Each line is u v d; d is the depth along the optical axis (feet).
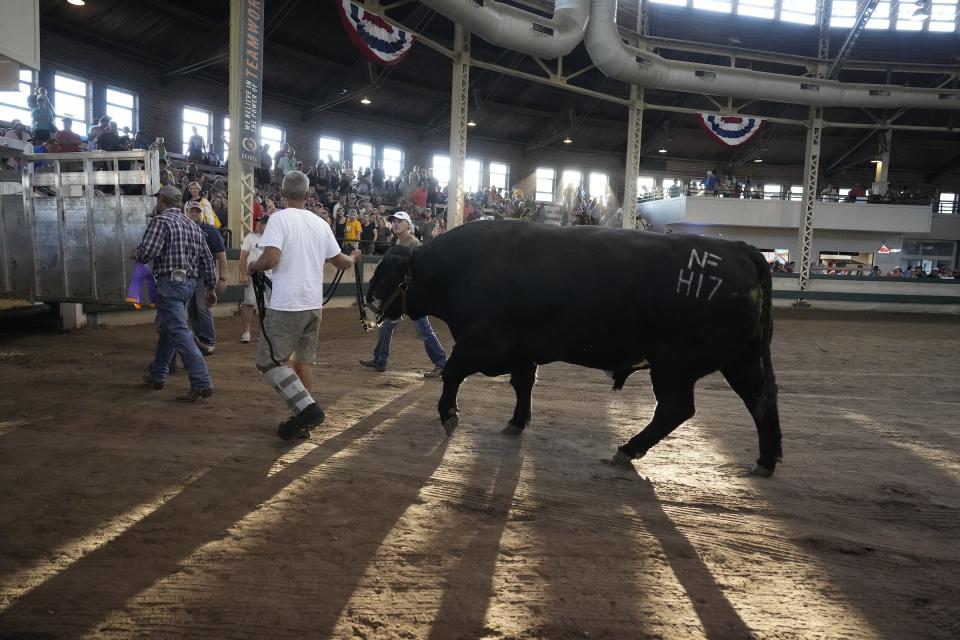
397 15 74.02
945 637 8.82
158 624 8.20
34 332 31.37
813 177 87.61
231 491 12.61
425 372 26.58
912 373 33.32
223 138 83.87
